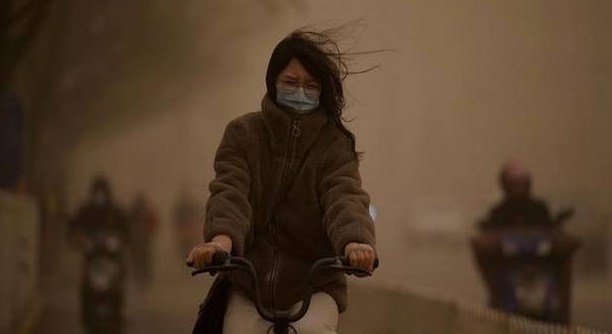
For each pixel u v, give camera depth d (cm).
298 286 1069
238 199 1049
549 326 2175
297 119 1081
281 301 1065
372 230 1032
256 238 1084
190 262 998
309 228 1079
